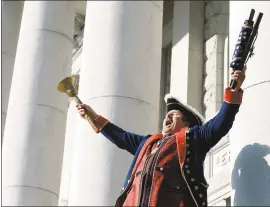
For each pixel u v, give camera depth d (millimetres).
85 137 8109
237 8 5871
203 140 3938
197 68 11680
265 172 4395
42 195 10922
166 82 13281
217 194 9156
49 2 12258
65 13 12422
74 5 12828
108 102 8008
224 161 9109
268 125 4766
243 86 5086
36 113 11344
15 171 10945
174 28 12484
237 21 5828
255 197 4355
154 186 3760
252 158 4527
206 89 11430
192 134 3973
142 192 3787
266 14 5258
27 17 12328
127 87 8109
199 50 11844
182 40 12062
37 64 11695
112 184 7613
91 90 8203
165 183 3775
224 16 11617
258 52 5086
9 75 14461
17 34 15047
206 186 3893
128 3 8664
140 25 8602
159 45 8867
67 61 12250
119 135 4535
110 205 7523
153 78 8461
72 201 7793
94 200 7582
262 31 5164
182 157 3861
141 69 8320
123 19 8555
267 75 4969
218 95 11062
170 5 13602
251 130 4840
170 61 13406
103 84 8148
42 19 12078
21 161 11016
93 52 8500
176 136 3994
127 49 8359
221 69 11281
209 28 11820
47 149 11203
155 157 3896
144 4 8758
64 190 14797
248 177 4461
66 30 12359
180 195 3762
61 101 11773
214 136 3891
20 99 11500
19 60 11930
